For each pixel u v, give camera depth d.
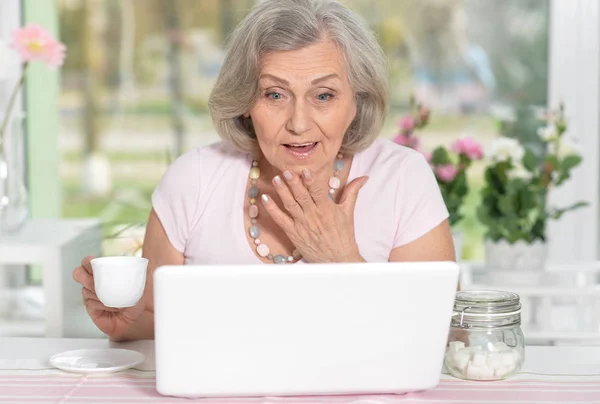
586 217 3.62
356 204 1.85
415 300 1.23
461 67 4.11
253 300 1.20
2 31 3.52
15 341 1.67
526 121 3.96
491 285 2.68
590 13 3.61
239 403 1.26
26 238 2.63
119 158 5.07
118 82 5.04
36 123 3.75
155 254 1.90
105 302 1.36
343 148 1.86
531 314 2.72
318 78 1.63
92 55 4.98
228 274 1.19
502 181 2.80
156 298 1.20
